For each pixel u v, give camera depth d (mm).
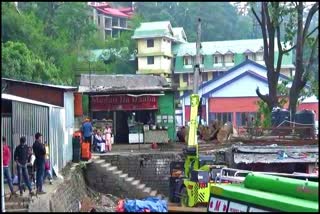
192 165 24078
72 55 58219
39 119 20484
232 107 52438
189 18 71938
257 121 37719
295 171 26641
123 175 27828
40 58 48469
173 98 36094
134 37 61188
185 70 60500
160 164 29156
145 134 34938
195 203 21781
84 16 65625
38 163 17609
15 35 51000
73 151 27203
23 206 15656
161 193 28875
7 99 18719
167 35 60531
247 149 27234
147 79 43906
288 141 29109
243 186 14977
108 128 31984
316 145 27688
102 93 35812
